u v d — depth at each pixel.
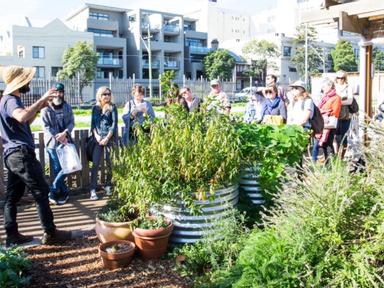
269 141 5.16
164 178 4.32
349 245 2.97
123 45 59.97
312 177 3.32
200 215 4.38
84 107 36.97
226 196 4.57
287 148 5.14
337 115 7.67
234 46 78.06
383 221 2.88
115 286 3.74
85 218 5.61
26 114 4.18
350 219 3.01
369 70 7.76
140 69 62.12
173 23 67.19
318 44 70.69
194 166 4.29
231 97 44.94
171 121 4.64
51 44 52.03
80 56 49.34
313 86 19.89
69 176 6.86
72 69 49.31
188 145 4.30
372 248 2.85
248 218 4.67
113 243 4.22
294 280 2.93
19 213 5.80
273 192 5.14
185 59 68.81
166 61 65.44
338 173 3.18
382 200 2.96
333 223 2.99
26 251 4.42
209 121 4.75
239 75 70.75
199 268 3.98
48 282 3.79
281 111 7.25
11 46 50.66
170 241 4.51
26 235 4.83
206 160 4.30
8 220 4.53
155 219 4.39
